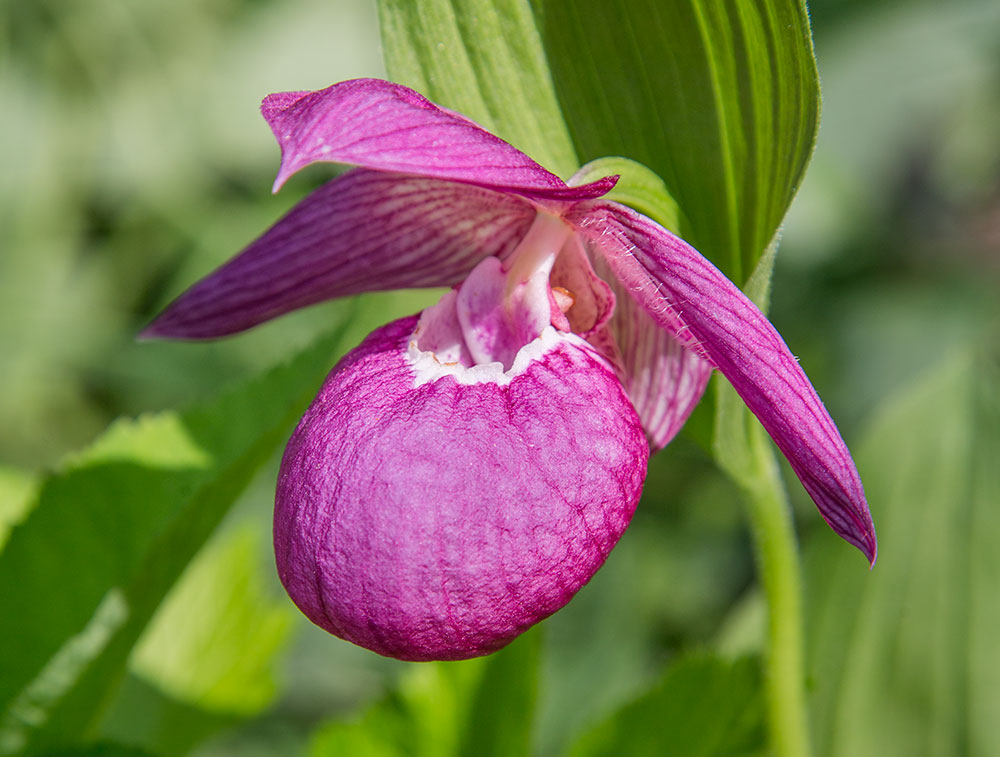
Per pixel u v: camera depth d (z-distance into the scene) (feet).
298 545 1.13
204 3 2.59
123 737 1.39
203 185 2.57
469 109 1.22
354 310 1.29
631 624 1.96
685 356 1.21
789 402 1.14
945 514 1.38
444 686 1.34
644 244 1.16
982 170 2.45
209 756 1.88
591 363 1.18
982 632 1.36
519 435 1.14
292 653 2.02
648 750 1.30
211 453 1.28
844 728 1.38
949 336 2.20
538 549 1.13
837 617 1.39
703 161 1.19
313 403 1.17
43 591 1.27
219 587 1.41
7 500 1.39
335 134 1.13
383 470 1.13
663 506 2.19
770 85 1.16
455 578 1.12
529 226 1.24
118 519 1.27
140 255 2.55
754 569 2.14
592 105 1.21
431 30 1.22
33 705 1.29
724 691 1.29
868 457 1.41
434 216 1.24
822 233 2.16
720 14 1.16
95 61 2.57
